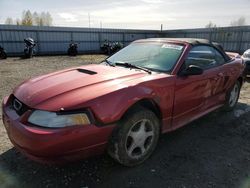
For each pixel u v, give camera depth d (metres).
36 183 2.53
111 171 2.75
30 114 2.36
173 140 3.51
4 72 10.46
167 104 3.02
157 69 3.27
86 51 26.17
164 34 30.86
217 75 3.89
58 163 2.29
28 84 2.90
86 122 2.29
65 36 24.42
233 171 2.78
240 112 4.76
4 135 3.56
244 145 3.41
